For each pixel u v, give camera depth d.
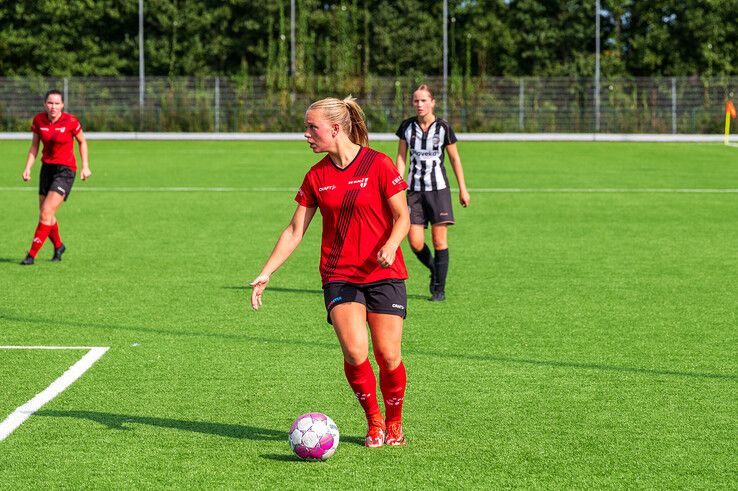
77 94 107.00
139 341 16.75
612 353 16.05
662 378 14.52
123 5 125.19
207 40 128.50
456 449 11.35
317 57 126.25
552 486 10.22
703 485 10.30
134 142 94.06
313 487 10.13
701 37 127.44
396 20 129.88
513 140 103.19
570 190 46.34
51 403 13.13
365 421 12.46
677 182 51.03
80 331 17.52
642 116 108.75
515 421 12.44
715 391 13.86
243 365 15.15
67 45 126.00
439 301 20.47
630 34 133.38
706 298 20.83
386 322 10.89
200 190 45.59
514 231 31.97
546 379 14.44
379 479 10.37
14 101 106.00
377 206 10.75
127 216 35.69
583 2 129.00
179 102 107.94
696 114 108.69
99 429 12.04
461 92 109.69
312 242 29.42
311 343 16.61
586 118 109.25
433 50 130.38
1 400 13.27
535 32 130.38
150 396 13.48
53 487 10.16
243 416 12.60
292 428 10.88
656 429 12.15
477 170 59.47
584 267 24.88
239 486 10.16
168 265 25.05
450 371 14.86
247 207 38.59
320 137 10.68
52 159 25.38
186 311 19.30
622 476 10.53
